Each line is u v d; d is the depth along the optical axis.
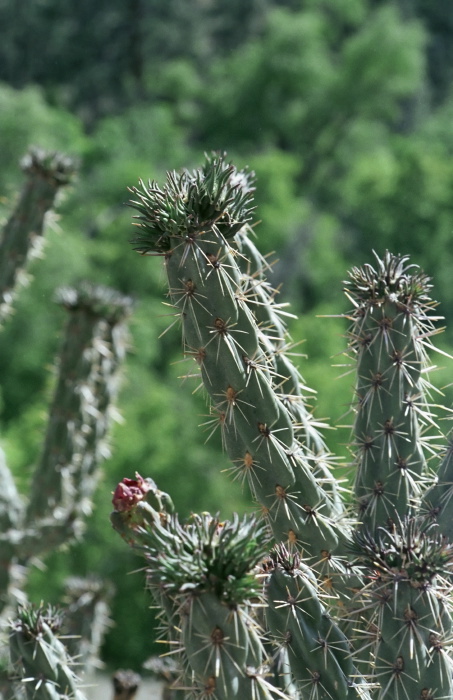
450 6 68.31
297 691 4.67
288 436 4.66
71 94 58.91
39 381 34.59
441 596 4.24
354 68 57.69
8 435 29.69
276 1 68.06
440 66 67.44
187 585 3.54
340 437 27.00
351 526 5.18
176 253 4.34
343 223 49.97
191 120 59.50
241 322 4.44
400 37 57.69
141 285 39.47
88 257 39.19
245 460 4.61
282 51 57.44
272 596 4.32
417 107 64.25
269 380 4.62
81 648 9.07
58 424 10.60
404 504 5.14
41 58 59.16
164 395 29.66
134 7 61.16
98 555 25.92
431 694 4.23
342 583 4.85
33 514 10.59
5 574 10.43
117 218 41.44
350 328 5.36
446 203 44.19
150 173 44.22
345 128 58.62
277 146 59.56
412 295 5.13
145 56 62.12
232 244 5.22
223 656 3.59
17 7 58.28
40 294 34.44
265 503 4.69
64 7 59.66
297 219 46.09
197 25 63.91
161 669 6.97
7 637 5.31
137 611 26.19
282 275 44.94
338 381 28.00
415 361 5.16
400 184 44.84
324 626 4.35
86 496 10.78
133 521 4.10
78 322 10.67
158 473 27.83
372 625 4.56
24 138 37.34
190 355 4.57
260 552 3.64
